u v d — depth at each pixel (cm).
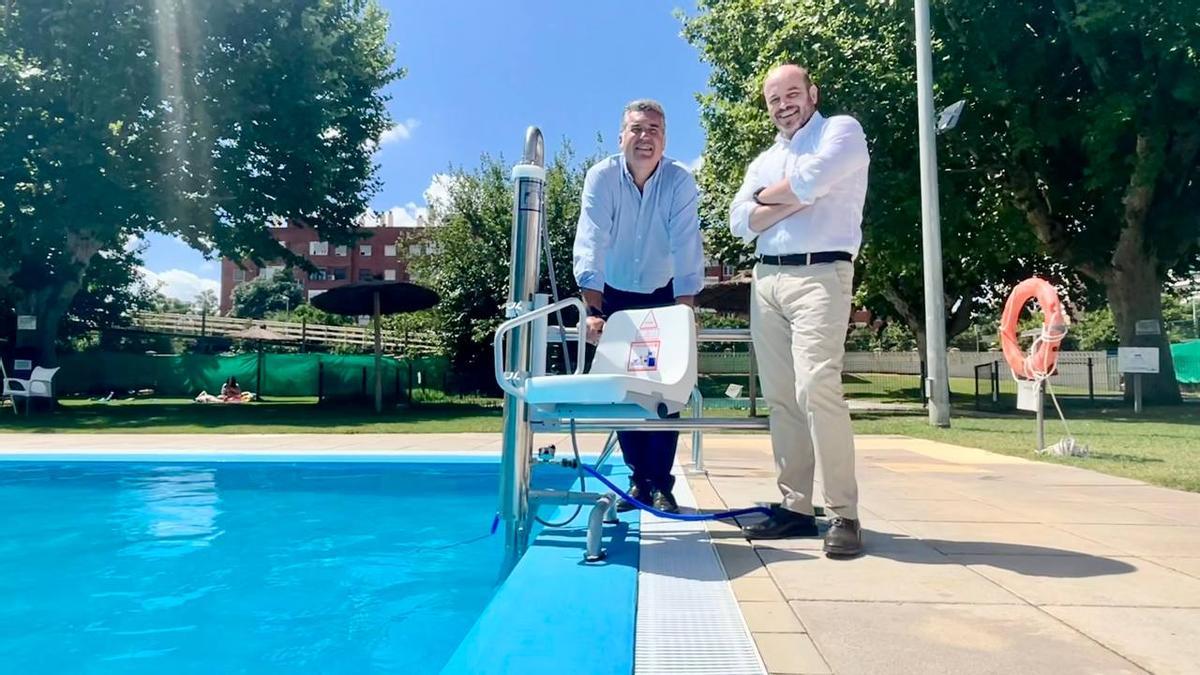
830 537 246
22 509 413
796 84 283
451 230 1983
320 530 358
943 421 967
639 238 336
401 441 746
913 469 500
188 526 368
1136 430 871
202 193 1503
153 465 578
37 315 1532
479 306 1944
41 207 1414
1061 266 1878
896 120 1284
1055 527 296
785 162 283
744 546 262
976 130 1320
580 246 331
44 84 1385
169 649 201
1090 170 1248
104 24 1354
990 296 2130
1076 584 211
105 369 2081
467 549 320
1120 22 1145
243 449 654
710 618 182
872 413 1332
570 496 281
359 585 263
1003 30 1223
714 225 1820
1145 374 1443
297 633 213
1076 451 581
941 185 1316
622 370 267
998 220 1459
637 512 336
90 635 212
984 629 173
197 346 2723
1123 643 163
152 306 3009
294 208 1658
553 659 154
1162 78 1205
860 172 264
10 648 201
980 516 320
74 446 690
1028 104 1295
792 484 280
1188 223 1344
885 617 182
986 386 2567
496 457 583
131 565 292
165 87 1406
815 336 254
